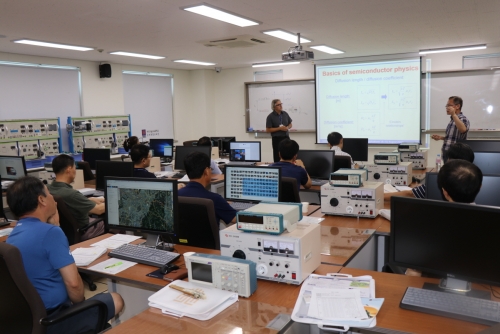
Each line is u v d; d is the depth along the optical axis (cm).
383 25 502
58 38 521
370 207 277
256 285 172
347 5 404
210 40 570
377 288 170
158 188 224
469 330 137
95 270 205
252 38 562
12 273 160
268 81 902
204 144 600
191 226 243
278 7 403
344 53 754
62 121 700
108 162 432
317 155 445
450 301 152
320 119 853
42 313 169
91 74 743
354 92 814
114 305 203
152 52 665
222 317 152
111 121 747
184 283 176
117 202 239
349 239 238
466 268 154
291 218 183
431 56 745
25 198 188
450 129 496
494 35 582
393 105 782
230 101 962
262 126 927
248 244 180
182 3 376
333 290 164
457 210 155
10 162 474
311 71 859
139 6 382
